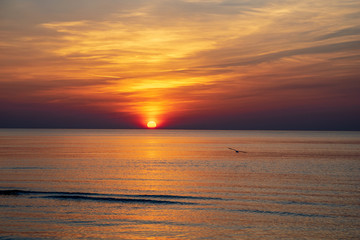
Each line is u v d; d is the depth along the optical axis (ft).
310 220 100.42
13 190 131.44
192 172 194.18
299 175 182.50
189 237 88.12
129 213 107.24
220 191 138.62
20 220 98.84
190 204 117.39
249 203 118.62
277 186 149.07
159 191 138.51
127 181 161.38
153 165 226.79
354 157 284.20
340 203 118.21
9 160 239.91
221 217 103.30
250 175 182.70
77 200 121.39
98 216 103.86
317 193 133.59
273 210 109.91
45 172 184.65
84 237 87.10
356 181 162.30
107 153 318.45
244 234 90.33
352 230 92.79
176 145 482.28
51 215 103.91
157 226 95.71
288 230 92.89
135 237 87.76
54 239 85.56
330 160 260.01
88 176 174.29
